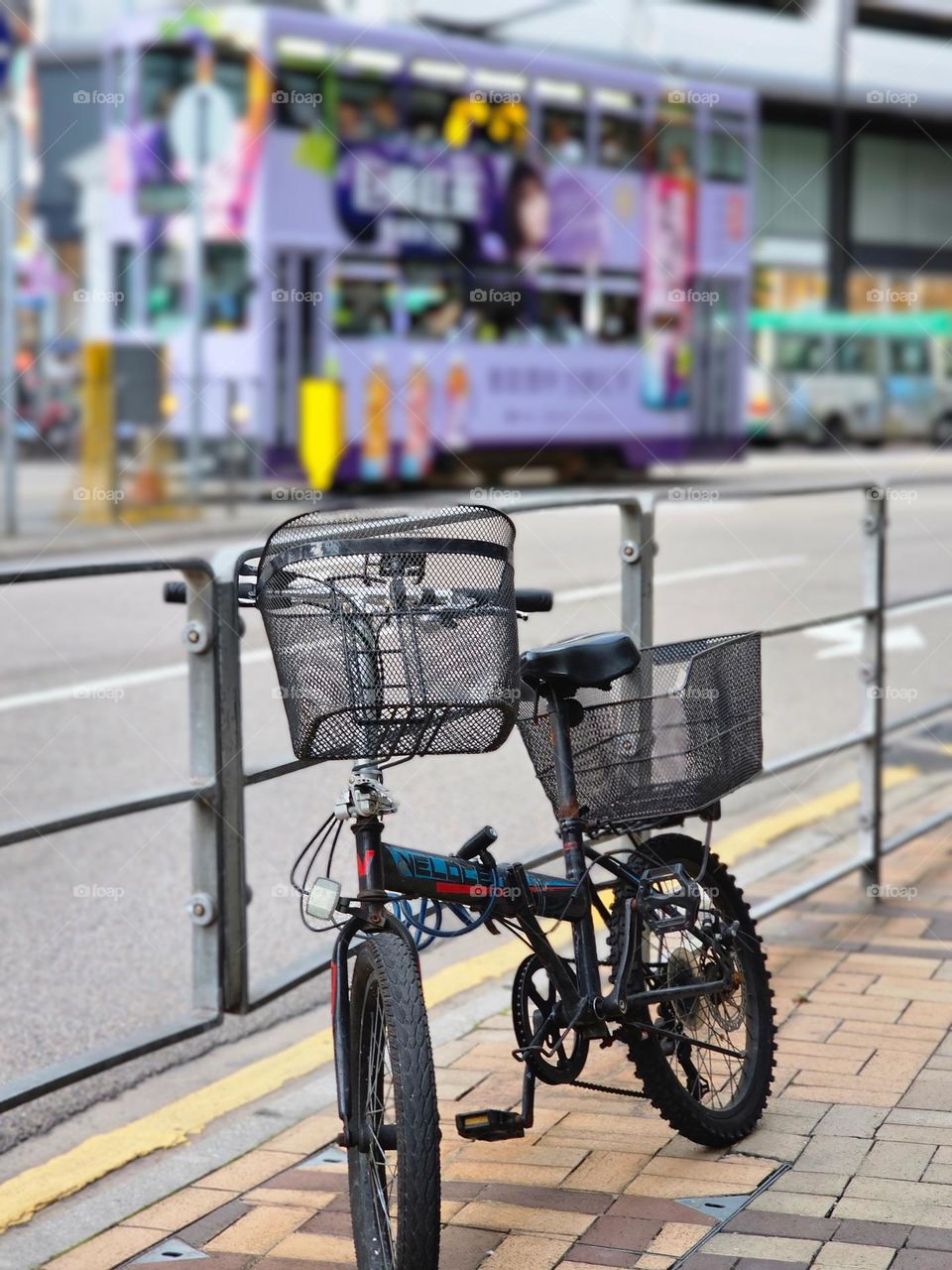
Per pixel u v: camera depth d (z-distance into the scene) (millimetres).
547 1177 3363
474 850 3162
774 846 6305
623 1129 3602
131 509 17578
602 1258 3002
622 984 3262
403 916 3146
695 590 12359
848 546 15586
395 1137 2930
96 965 5023
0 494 20312
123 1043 3504
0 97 32469
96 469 17562
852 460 31938
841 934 5008
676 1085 3398
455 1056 4082
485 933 5320
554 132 20172
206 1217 3264
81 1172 3617
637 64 33875
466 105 19109
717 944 3518
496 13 26312
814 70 41875
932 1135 3520
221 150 17641
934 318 37906
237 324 17672
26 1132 3949
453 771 7320
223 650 3678
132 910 5551
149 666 9641
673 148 21781
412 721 2695
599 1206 3223
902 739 8250
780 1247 3020
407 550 2719
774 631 4859
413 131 18641
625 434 21812
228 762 3701
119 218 18109
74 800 6727
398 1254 2742
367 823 2965
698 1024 3500
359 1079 3002
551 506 4074
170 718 8242
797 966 4684
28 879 5879
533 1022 3250
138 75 17875
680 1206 3211
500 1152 3492
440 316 19250
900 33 43562
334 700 2684
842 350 36625
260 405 17719
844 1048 4039
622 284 21375
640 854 3494
